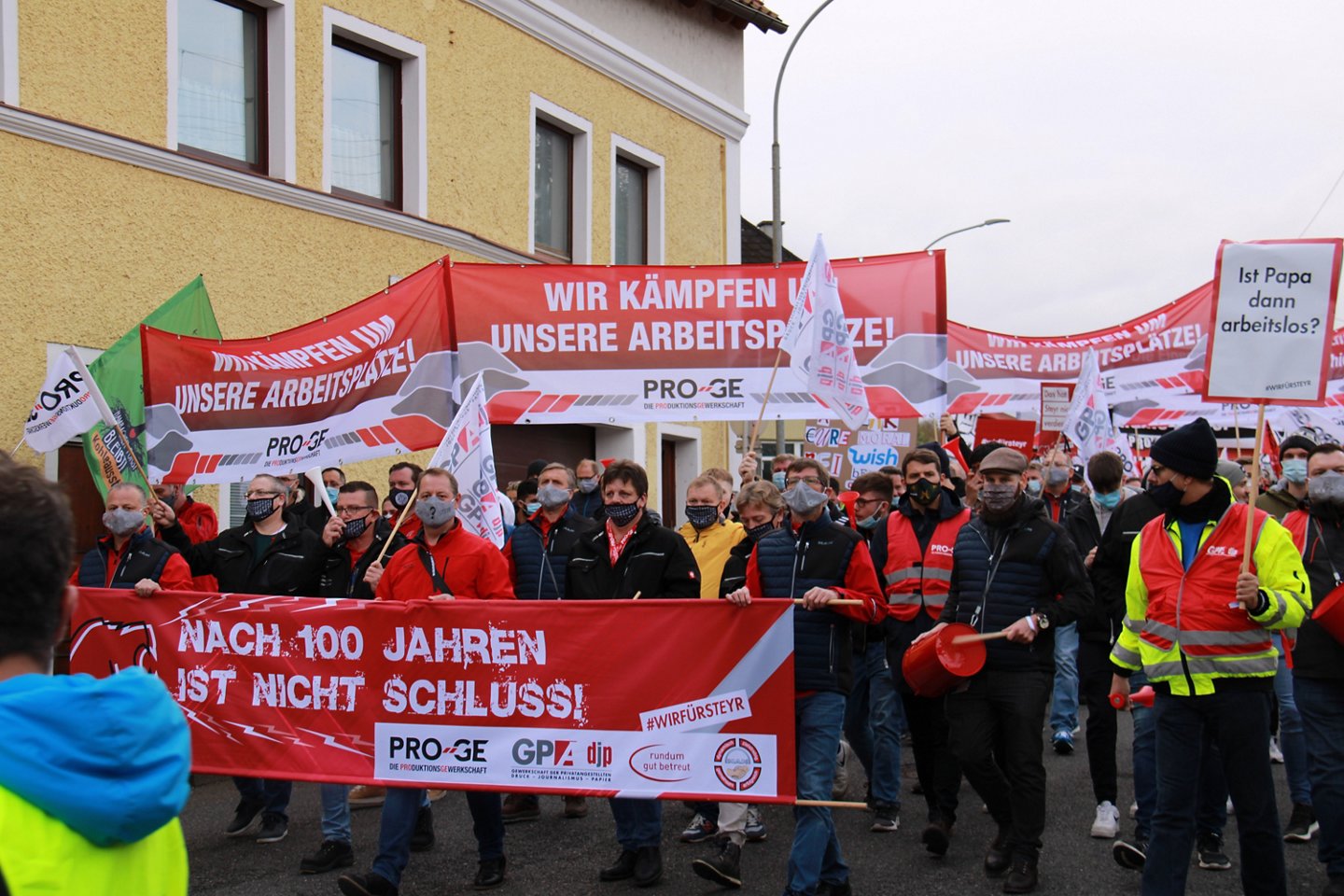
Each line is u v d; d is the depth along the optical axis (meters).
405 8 12.85
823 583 5.71
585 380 7.80
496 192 14.03
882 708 7.07
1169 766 5.05
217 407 8.12
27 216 9.56
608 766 5.72
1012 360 11.82
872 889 5.94
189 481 8.13
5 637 1.82
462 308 7.84
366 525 7.14
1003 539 6.00
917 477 7.09
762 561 5.91
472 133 13.70
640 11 16.41
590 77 15.47
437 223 13.09
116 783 1.79
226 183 11.03
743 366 7.74
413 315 7.86
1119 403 11.62
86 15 10.01
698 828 6.91
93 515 10.04
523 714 5.81
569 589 6.79
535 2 14.45
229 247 11.11
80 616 6.32
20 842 1.71
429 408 7.82
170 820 1.90
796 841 5.43
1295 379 5.02
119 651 6.29
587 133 15.40
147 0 10.48
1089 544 7.88
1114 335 11.70
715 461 17.69
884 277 7.70
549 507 7.30
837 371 7.21
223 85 11.37
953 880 6.07
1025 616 5.86
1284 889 4.97
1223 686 4.95
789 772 5.52
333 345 7.96
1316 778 5.47
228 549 7.46
